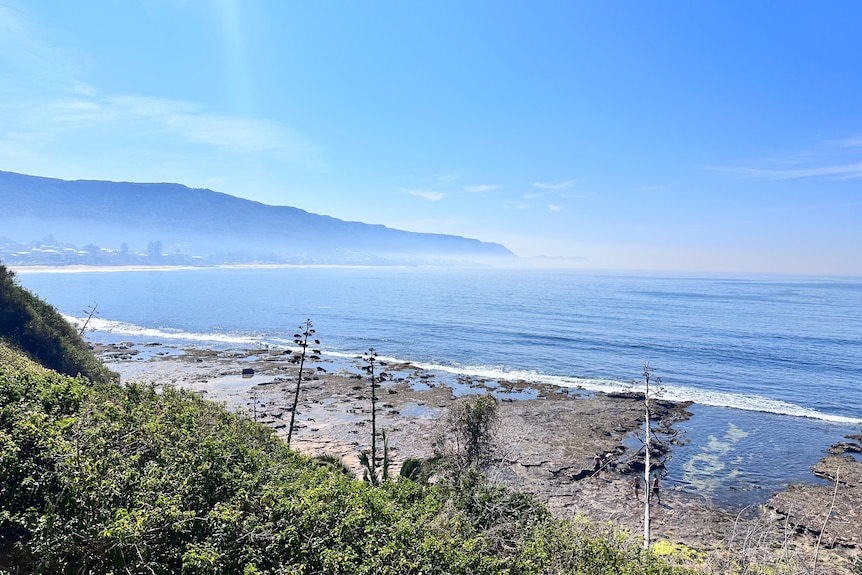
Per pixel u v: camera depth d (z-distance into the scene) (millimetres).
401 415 49312
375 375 65688
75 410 16859
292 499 14398
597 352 84125
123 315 130375
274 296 191000
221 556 11758
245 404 52094
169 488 13531
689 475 37125
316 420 47344
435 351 85125
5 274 47531
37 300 49594
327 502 14969
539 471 36875
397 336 99688
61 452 12766
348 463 36969
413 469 29391
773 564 23266
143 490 12953
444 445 37781
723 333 102812
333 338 97688
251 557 12062
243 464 16391
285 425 45688
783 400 56938
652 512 31500
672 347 87625
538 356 81000
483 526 18750
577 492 34000
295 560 12461
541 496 33094
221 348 85625
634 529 28797
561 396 57188
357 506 15234
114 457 14062
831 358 78938
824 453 41500
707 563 23812
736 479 36469
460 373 69750
